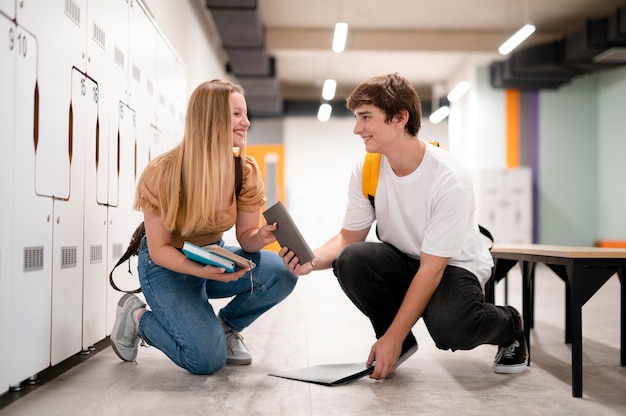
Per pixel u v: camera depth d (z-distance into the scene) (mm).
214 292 2225
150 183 1927
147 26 3412
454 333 1916
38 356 1870
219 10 6273
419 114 1965
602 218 9969
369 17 8305
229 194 2025
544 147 10086
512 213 9914
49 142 1950
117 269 2750
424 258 1938
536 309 4172
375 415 1592
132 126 3041
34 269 1835
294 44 8867
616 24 7152
